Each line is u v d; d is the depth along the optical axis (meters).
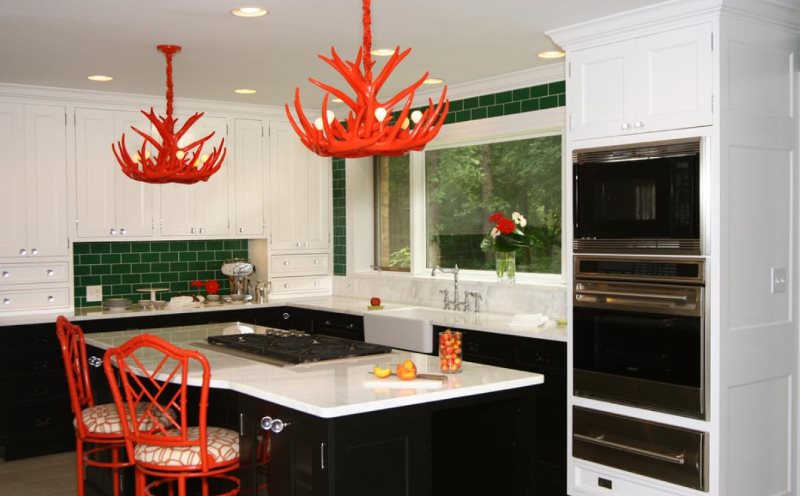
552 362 4.47
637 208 3.96
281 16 3.92
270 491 3.02
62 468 5.26
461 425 3.42
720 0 3.56
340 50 4.63
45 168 5.77
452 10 3.84
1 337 5.43
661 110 3.86
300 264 7.00
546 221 5.55
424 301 6.23
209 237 6.50
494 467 3.31
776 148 3.95
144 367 3.65
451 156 6.31
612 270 4.09
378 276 6.69
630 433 4.03
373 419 2.79
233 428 3.82
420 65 5.05
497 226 5.43
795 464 4.12
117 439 3.79
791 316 4.08
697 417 3.74
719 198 3.66
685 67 3.75
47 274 5.82
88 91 5.86
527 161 5.68
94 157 5.96
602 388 4.15
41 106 5.75
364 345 3.95
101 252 6.45
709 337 3.69
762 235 3.90
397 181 6.86
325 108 2.74
